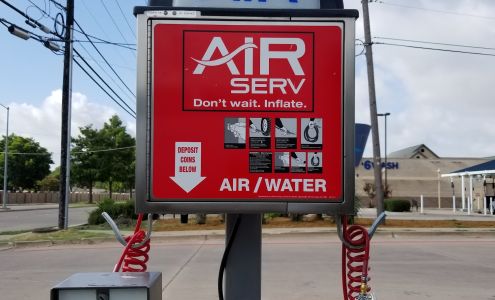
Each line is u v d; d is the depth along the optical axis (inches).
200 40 144.4
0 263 484.7
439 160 2546.8
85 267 454.9
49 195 3127.5
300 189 144.0
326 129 144.6
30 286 365.1
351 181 143.7
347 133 143.9
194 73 144.3
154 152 143.6
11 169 3376.0
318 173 144.2
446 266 442.6
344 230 147.8
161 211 143.2
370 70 860.6
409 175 2507.4
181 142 143.8
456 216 1192.2
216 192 143.9
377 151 845.8
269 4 158.2
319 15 144.4
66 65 791.7
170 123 143.9
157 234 687.7
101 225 869.8
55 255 546.0
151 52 143.9
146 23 143.9
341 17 144.3
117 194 3609.7
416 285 354.9
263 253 529.3
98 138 2669.8
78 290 120.6
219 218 962.7
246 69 144.7
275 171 144.3
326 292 331.3
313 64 144.5
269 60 144.6
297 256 506.0
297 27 144.6
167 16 143.9
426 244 617.6
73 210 1852.9
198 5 156.4
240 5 157.0
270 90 144.5
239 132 144.5
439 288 344.8
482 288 345.1
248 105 144.7
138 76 143.4
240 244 156.9
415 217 1108.5
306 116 144.6
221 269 155.9
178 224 848.9
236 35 144.6
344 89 144.1
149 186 143.3
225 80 144.6
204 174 143.9
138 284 123.2
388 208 1542.8
